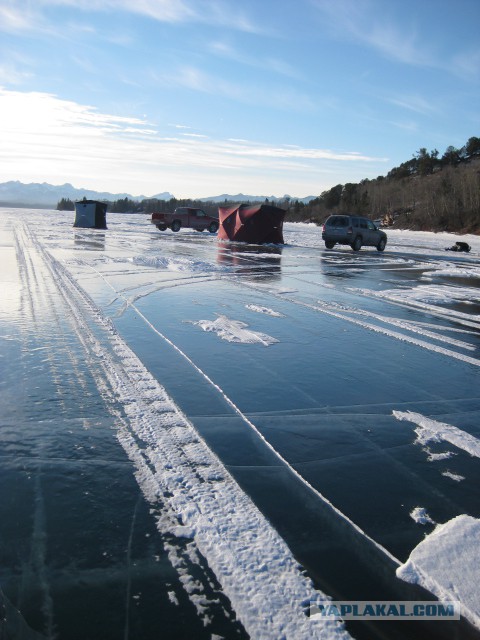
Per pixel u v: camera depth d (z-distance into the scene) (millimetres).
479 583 2598
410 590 2547
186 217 37188
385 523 3129
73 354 6121
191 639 2207
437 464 3932
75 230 32781
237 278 13734
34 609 2338
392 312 9914
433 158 102250
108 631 2230
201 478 3535
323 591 2523
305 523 3082
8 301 8961
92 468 3596
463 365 6543
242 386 5391
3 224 35875
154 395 4984
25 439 3982
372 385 5629
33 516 3029
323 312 9570
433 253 27688
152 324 7887
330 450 4078
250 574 2615
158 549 2777
